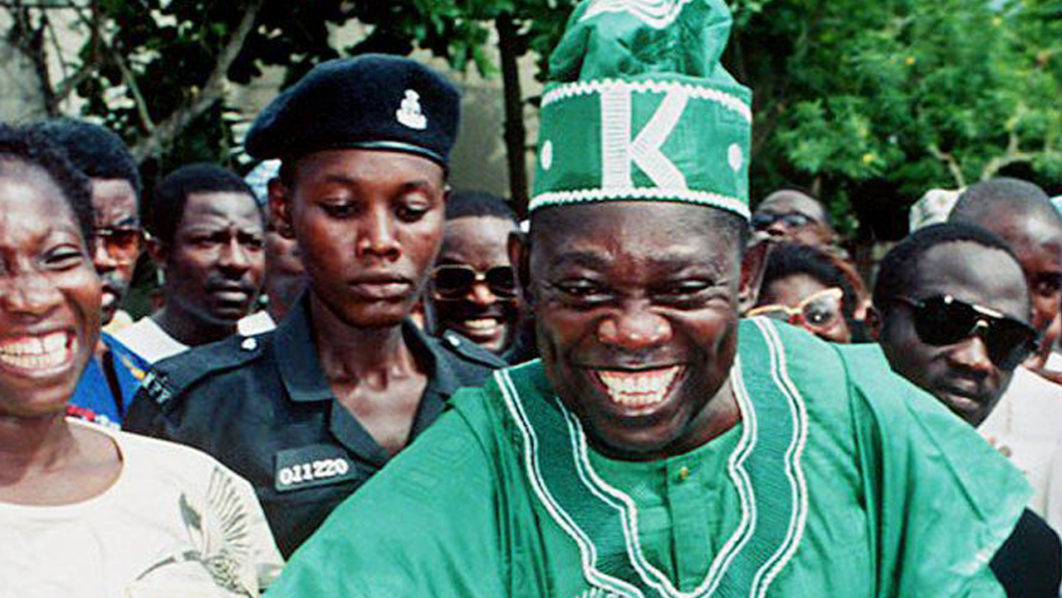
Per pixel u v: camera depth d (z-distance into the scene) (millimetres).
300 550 1657
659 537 1713
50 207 1725
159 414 2393
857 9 8828
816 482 1731
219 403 2402
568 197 1599
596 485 1730
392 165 2320
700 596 1692
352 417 2426
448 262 3424
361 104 2303
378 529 1657
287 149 2371
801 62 8875
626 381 1624
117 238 3064
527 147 8547
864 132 8430
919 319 2586
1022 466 2947
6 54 6344
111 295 3080
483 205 3482
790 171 9406
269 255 3529
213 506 1899
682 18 1630
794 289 3309
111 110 6715
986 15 8859
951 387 2580
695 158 1586
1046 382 3062
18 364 1699
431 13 6609
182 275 3574
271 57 6977
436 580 1654
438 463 1739
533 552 1734
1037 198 3355
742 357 1817
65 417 1818
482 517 1716
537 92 9875
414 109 2348
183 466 1903
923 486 1722
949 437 1760
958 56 8773
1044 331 3336
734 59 8953
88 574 1695
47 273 1709
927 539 1704
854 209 10047
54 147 1796
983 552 1694
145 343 3547
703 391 1663
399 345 2564
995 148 8859
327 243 2332
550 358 1681
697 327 1613
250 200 3656
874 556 1731
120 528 1753
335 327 2479
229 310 3592
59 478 1780
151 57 7359
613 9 1612
